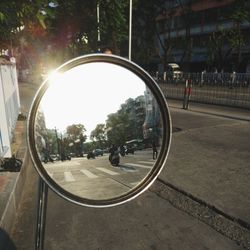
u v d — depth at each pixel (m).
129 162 1.44
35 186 4.87
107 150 1.41
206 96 17.09
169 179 5.04
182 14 50.12
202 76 17.61
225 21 47.56
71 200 1.37
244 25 44.22
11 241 3.24
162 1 45.28
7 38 5.29
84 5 12.62
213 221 3.72
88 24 13.69
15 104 9.48
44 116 1.31
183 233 3.46
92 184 1.40
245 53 44.88
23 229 3.50
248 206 4.07
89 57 1.34
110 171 1.42
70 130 1.34
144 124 1.45
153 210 4.00
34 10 4.02
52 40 17.59
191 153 6.61
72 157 1.36
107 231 3.48
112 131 1.41
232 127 9.59
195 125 9.91
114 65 1.38
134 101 1.42
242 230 3.51
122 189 1.45
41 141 1.32
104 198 1.42
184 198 4.36
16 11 4.02
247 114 12.55
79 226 3.58
